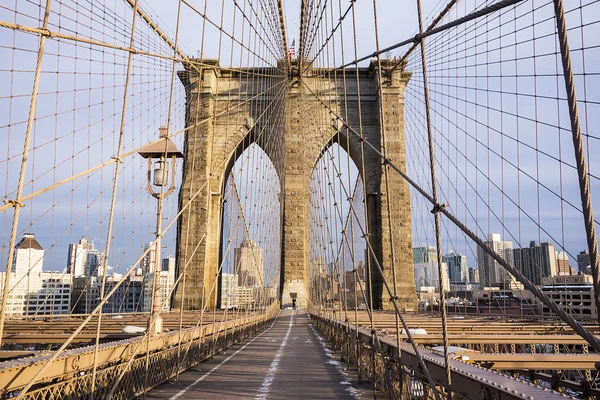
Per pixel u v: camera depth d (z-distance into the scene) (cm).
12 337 1432
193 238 5231
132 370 850
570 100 300
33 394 551
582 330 270
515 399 339
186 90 5741
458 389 468
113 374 772
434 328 1587
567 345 1297
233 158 5784
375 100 5997
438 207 487
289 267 5884
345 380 1063
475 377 425
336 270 2319
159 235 1132
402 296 5316
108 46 884
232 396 884
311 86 5988
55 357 580
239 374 1158
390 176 5703
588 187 287
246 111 5841
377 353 917
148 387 933
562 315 284
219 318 2428
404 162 5759
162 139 1191
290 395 891
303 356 1555
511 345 1276
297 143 5988
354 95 6009
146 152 1177
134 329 1338
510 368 787
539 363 805
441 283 491
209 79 5688
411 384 691
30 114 603
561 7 309
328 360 1445
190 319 2311
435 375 554
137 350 834
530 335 1316
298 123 6009
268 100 5878
